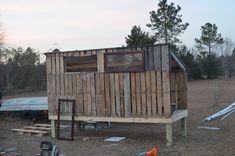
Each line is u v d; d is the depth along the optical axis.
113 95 10.81
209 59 63.53
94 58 11.20
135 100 10.46
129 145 10.30
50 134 12.59
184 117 11.39
